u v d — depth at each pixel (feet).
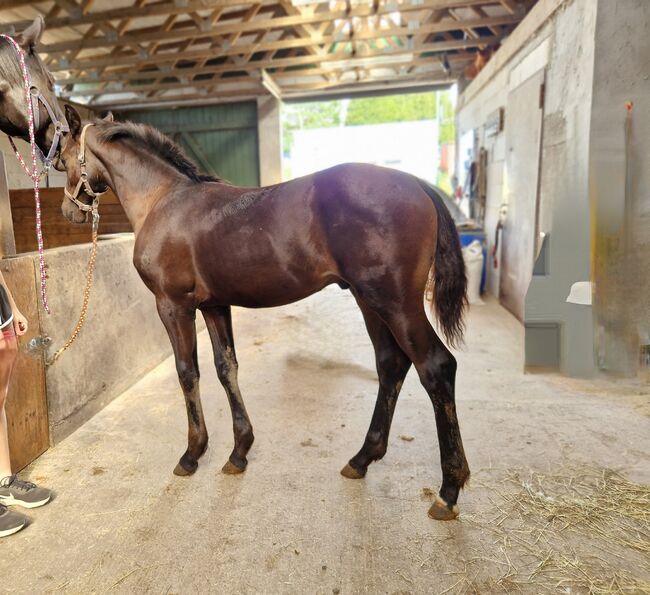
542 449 6.85
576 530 5.19
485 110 19.08
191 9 17.83
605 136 8.71
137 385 9.90
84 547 5.14
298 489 6.08
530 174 12.80
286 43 21.50
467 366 10.48
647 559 4.76
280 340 12.78
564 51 10.18
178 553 5.01
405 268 5.02
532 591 4.41
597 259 9.12
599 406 8.23
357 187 5.08
